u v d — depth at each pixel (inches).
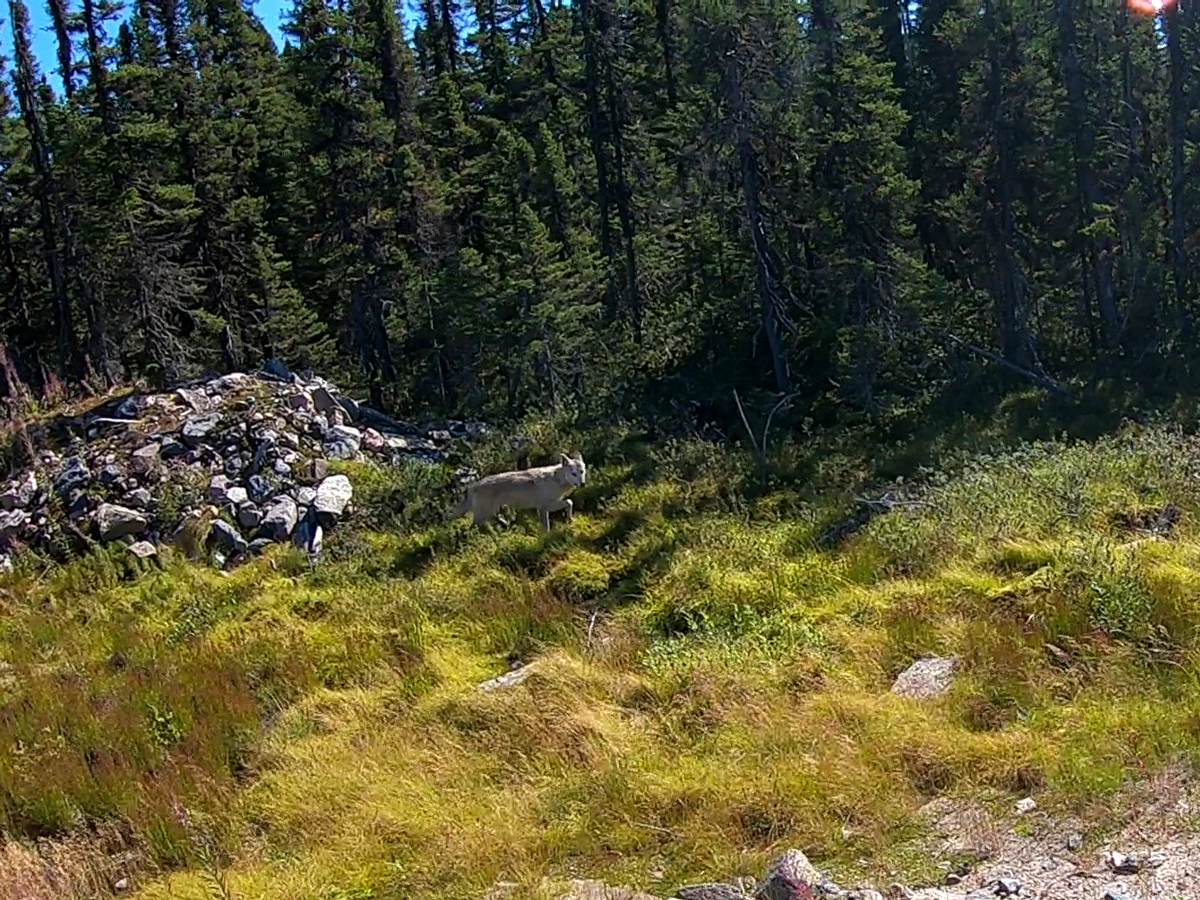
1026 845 197.9
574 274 956.0
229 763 320.8
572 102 1184.8
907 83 1035.3
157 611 517.7
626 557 496.1
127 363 1100.5
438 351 960.9
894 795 224.4
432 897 216.4
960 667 285.1
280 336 991.6
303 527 595.5
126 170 948.0
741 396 851.4
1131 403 722.8
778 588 391.2
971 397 794.8
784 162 866.1
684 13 805.9
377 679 379.2
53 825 295.7
